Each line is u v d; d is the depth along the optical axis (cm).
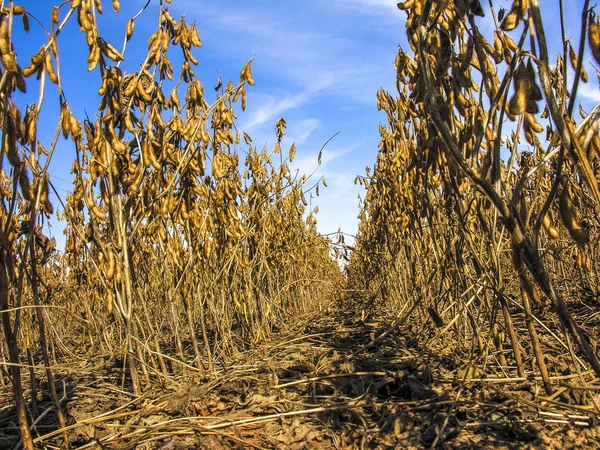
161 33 327
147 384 329
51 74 224
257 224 497
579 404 232
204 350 442
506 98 174
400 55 338
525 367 301
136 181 313
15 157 199
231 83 396
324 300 938
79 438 257
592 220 430
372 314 584
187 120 365
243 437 240
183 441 239
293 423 247
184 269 385
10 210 200
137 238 364
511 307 460
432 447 204
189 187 369
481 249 309
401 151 445
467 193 303
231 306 500
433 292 443
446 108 225
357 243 816
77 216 439
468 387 269
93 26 282
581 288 468
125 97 316
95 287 476
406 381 280
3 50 191
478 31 198
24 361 518
